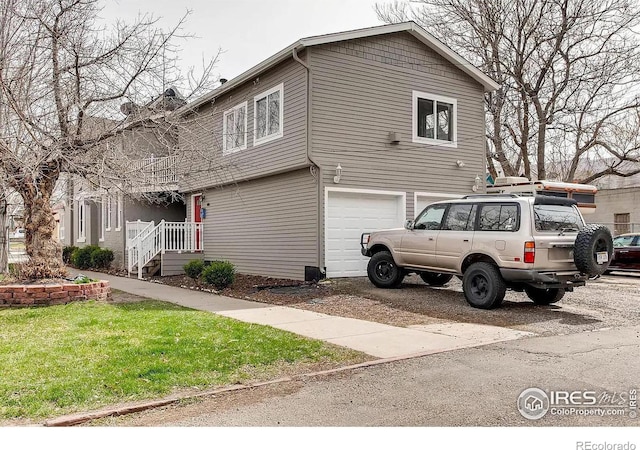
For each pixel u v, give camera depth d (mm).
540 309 9383
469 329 7762
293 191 13742
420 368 5707
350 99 13359
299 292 11391
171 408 4590
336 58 13172
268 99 14492
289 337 7090
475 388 4996
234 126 15906
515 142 22344
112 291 12352
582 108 21297
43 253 10266
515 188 15852
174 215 20734
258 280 13945
